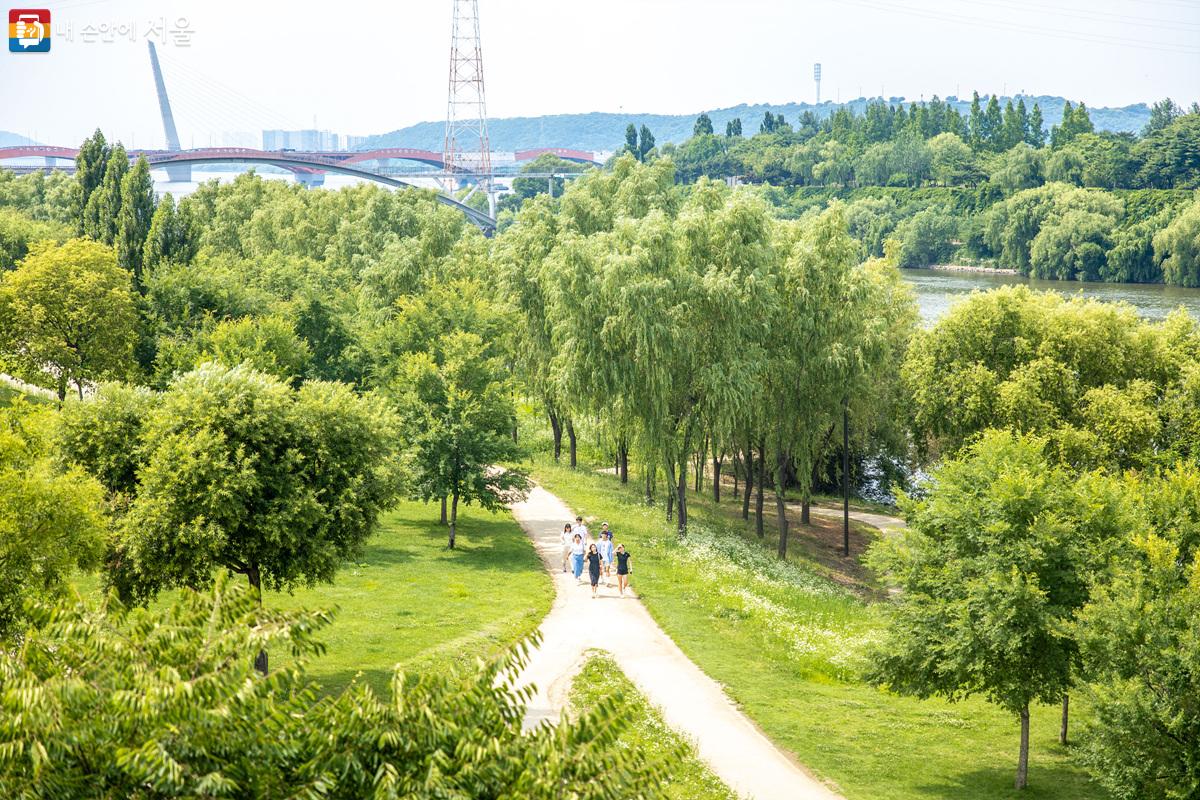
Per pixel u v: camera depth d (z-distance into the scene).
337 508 30.69
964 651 27.45
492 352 58.41
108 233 82.38
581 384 54.06
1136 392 54.97
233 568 30.95
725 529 60.69
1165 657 22.36
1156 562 24.77
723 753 27.86
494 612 39.44
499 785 11.68
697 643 37.09
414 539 51.25
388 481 32.59
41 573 24.59
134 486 29.38
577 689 31.64
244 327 57.53
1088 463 52.69
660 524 56.56
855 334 54.50
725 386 51.31
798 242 54.88
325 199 116.56
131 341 61.69
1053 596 27.41
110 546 28.05
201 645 12.50
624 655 35.31
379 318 70.81
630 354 52.62
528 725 28.31
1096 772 23.56
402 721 11.93
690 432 54.44
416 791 11.20
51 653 12.48
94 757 10.87
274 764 11.39
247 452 30.06
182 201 82.81
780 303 53.88
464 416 48.78
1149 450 52.72
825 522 69.25
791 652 37.53
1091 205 190.50
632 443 54.88
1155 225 176.12
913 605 29.72
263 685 11.73
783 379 55.22
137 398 30.50
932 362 60.88
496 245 79.69
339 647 34.53
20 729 10.59
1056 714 34.62
